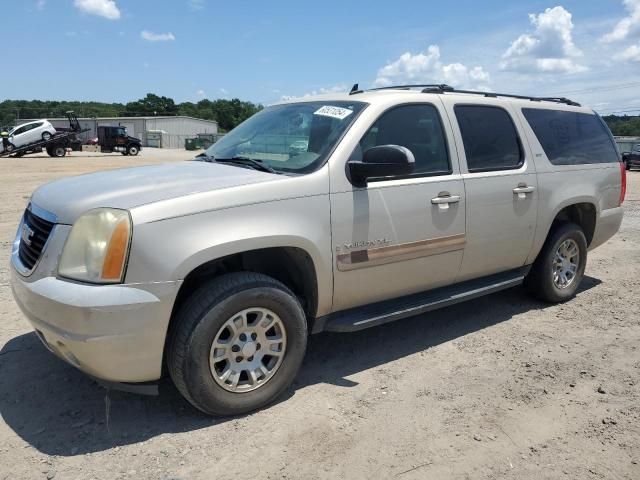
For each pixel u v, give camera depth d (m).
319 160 3.51
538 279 5.17
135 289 2.78
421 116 4.07
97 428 3.06
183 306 3.02
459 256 4.21
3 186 15.50
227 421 3.16
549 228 5.00
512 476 2.72
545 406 3.40
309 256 3.38
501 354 4.16
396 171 3.32
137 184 3.22
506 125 4.67
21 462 2.74
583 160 5.32
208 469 2.72
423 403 3.40
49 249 2.95
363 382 3.67
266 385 3.27
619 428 3.17
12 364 3.79
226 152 4.14
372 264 3.66
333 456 2.85
